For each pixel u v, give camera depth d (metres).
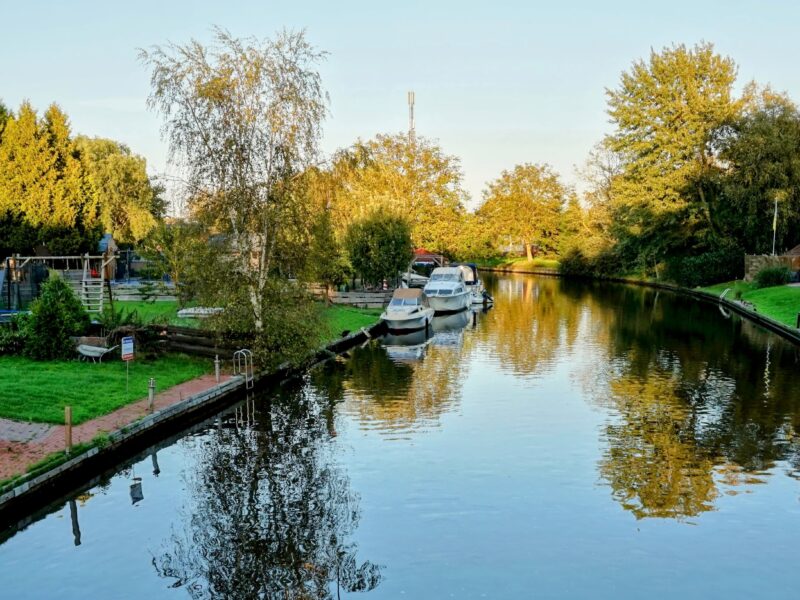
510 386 22.55
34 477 12.39
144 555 10.95
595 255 80.25
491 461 15.23
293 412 19.33
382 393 21.58
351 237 43.81
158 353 22.91
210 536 11.59
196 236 23.19
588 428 17.72
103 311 24.53
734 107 57.94
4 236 38.22
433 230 68.38
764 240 55.16
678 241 62.75
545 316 42.62
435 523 12.15
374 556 10.95
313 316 23.59
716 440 16.72
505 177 100.12
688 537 11.64
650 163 62.12
